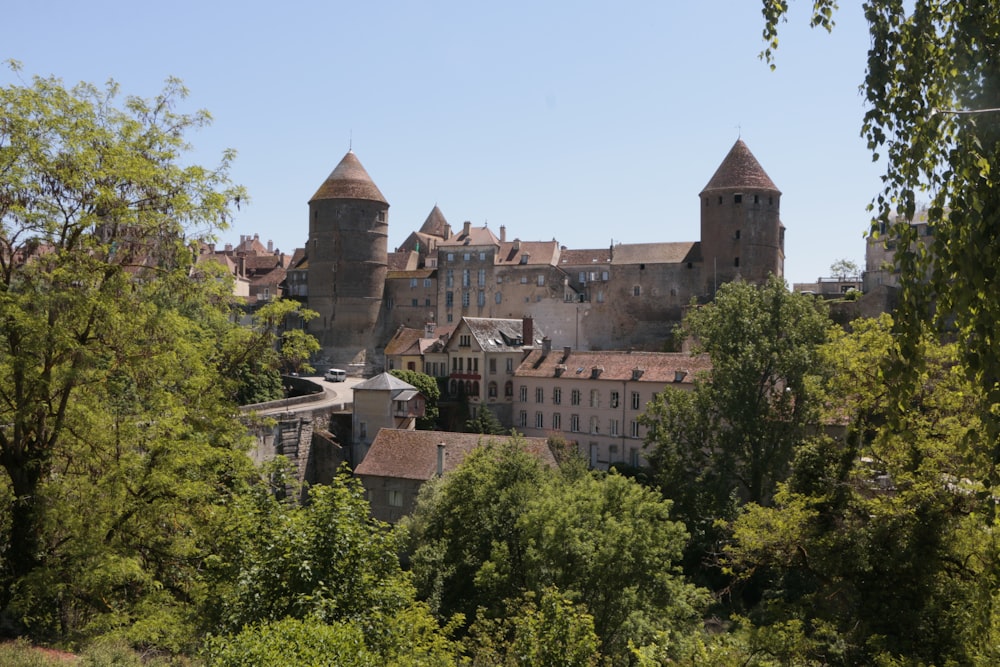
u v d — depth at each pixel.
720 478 48.72
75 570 17.61
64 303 17.73
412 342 88.50
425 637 21.75
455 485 36.94
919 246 9.46
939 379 21.91
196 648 18.19
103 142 18.78
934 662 18.08
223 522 19.72
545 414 75.88
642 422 55.09
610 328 107.38
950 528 19.39
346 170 118.75
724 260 100.75
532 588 30.61
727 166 101.75
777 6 10.77
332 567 16.55
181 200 19.00
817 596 22.08
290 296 127.44
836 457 23.83
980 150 8.45
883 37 9.64
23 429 19.11
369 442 65.56
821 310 60.72
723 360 53.47
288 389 88.25
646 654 19.97
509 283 113.56
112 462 19.22
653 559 31.30
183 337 20.52
